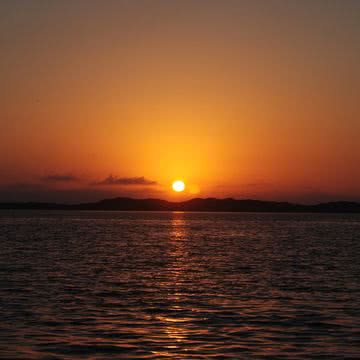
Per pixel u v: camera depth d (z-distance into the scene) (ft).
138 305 103.86
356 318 92.84
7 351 71.77
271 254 221.46
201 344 76.02
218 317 93.40
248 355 71.00
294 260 196.03
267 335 81.15
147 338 79.00
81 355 70.44
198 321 90.27
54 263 177.37
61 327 85.10
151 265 175.83
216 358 69.51
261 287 127.65
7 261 182.19
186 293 118.32
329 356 70.85
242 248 254.88
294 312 97.76
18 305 102.27
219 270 163.02
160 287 126.82
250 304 105.50
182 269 164.96
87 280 137.49
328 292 120.47
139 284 131.44
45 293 116.37
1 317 91.50
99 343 76.07
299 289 124.77
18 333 80.89
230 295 115.96
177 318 92.48
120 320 90.58
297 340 78.48
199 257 205.67
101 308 100.53
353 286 130.00
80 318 91.66
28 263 176.55
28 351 71.87
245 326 86.79
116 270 160.35
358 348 74.54
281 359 69.36
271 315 95.14
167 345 75.36
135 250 236.43
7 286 125.49
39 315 93.45
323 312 97.81
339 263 186.39
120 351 72.33
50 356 69.82
